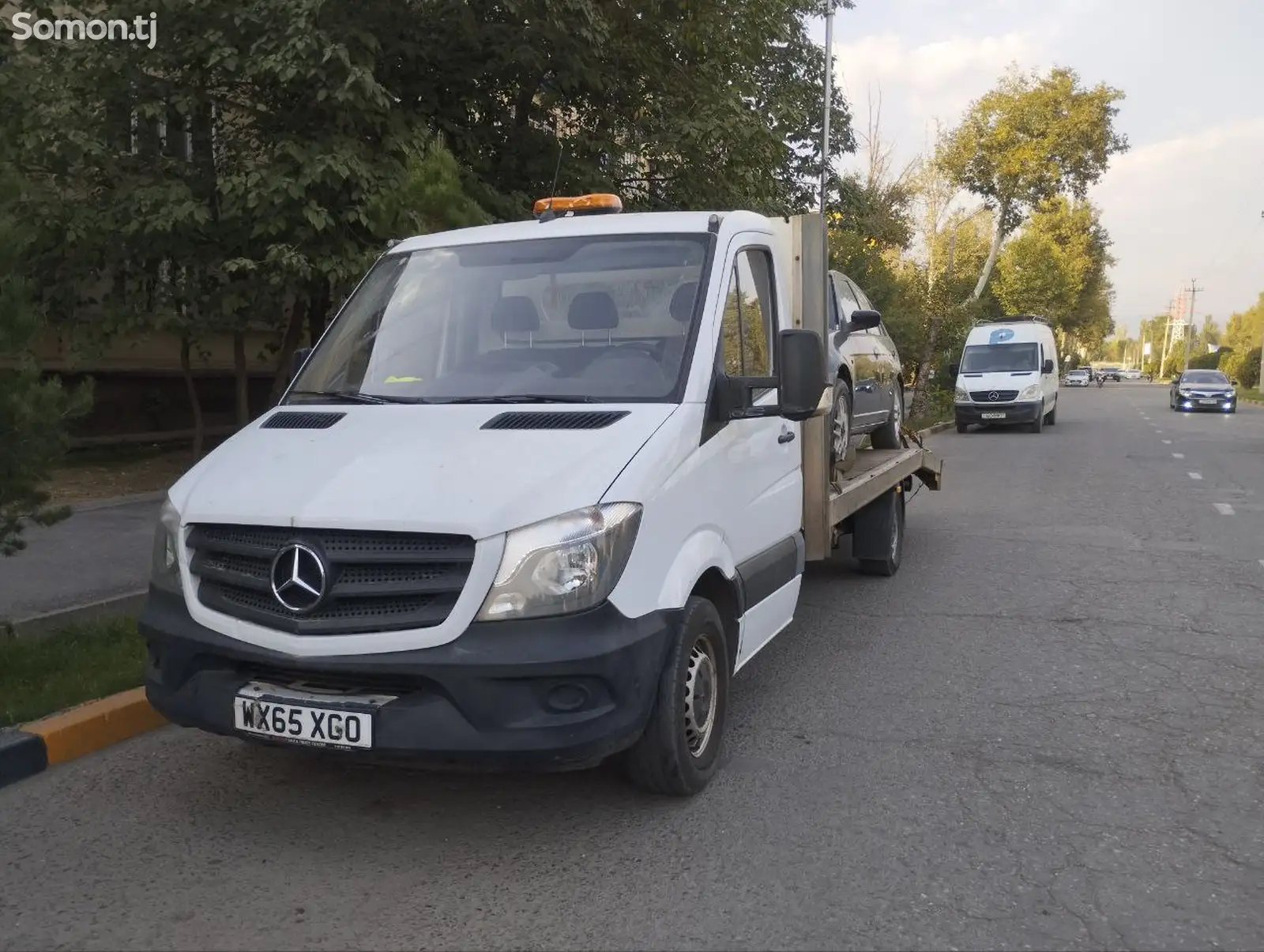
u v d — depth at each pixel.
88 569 8.16
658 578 4.06
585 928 3.53
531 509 3.74
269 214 10.86
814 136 22.95
